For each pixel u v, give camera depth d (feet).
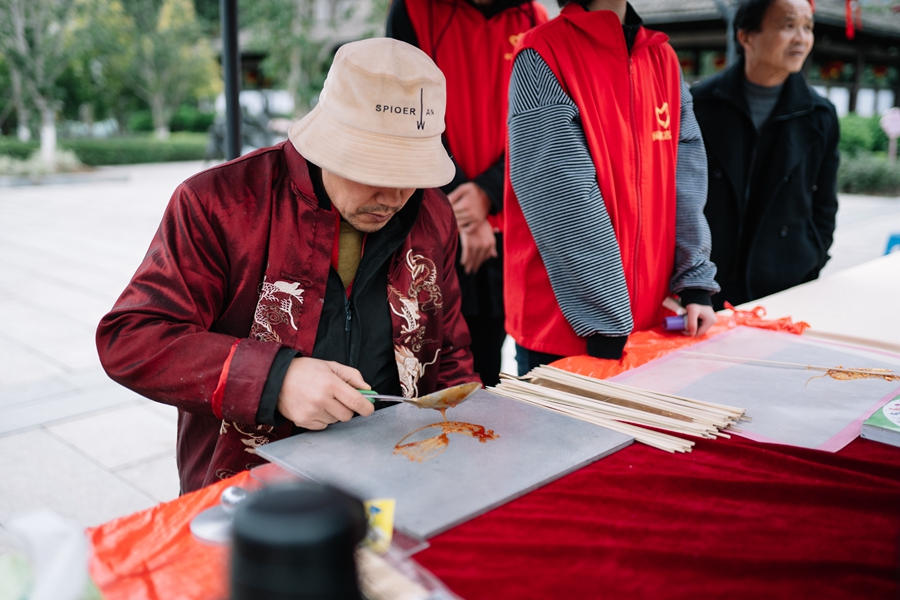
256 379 3.45
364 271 4.19
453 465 3.20
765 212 7.66
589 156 5.30
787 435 3.70
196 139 67.41
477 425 3.64
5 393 10.80
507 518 2.84
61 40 50.88
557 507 2.95
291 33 56.29
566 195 5.15
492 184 7.13
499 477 3.10
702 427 3.68
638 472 3.26
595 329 5.07
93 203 34.58
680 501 3.05
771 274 7.79
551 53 5.30
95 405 10.41
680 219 6.05
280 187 4.02
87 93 66.59
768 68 7.23
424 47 7.09
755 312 5.87
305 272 4.00
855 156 45.37
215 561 2.57
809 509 3.00
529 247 5.75
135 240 24.13
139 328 3.64
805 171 7.68
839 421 3.87
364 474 3.10
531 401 4.01
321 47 59.52
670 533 2.77
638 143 5.56
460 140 7.27
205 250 3.88
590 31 5.38
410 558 2.56
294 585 1.63
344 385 3.47
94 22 55.57
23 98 54.70
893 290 6.75
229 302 4.06
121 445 9.20
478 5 7.20
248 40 60.49
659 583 2.49
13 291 17.06
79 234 25.25
